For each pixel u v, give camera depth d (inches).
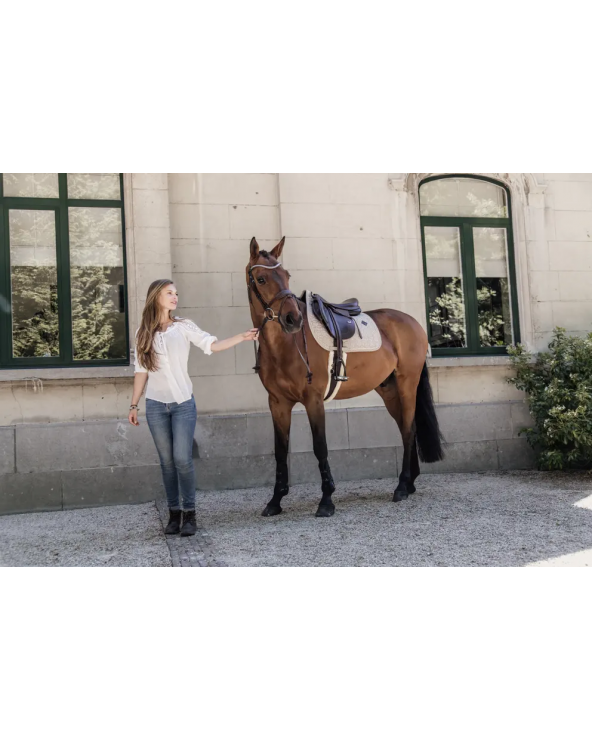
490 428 270.4
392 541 159.6
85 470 224.1
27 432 219.9
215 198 249.4
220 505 211.9
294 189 255.8
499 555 145.3
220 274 247.8
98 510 216.7
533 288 281.0
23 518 207.9
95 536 177.0
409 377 219.1
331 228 258.8
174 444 168.6
